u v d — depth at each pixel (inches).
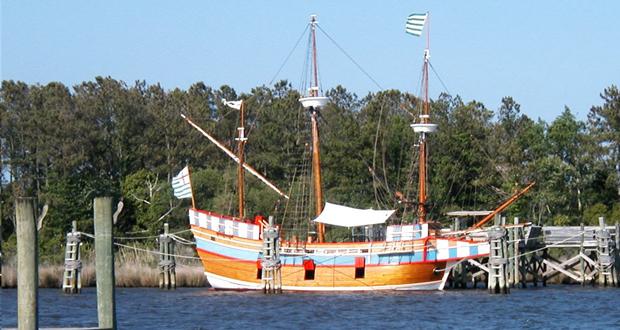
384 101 5713.6
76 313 2970.0
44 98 6195.9
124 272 4143.7
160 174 5940.0
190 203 5255.9
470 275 4247.0
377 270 3722.9
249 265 3804.1
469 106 6087.6
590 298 3341.5
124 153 5910.4
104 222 1723.7
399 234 3745.1
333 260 3740.2
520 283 3946.9
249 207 5093.5
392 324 2709.2
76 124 5792.3
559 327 2613.2
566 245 3887.8
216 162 6087.6
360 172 5413.4
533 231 3934.5
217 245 3858.3
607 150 5703.7
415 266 3705.7
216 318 2871.6
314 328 2637.8
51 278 4136.3
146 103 6535.4
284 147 5940.0
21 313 1577.3
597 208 5334.6
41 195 5191.9
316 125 3983.8
